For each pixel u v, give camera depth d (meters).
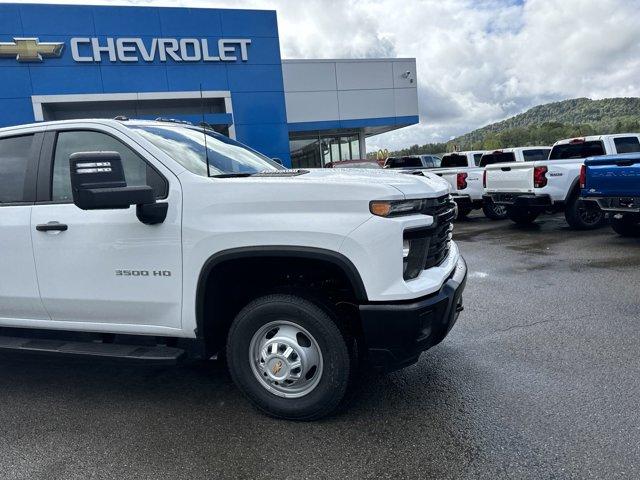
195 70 17.44
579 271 6.26
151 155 2.94
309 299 2.77
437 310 2.74
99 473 2.49
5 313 3.43
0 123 15.64
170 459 2.59
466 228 11.19
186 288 2.86
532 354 3.72
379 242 2.56
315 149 24.98
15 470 2.54
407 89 23.00
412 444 2.63
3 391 3.52
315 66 21.64
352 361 2.82
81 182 2.46
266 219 2.69
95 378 3.70
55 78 15.95
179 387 3.48
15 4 15.40
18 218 3.20
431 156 17.31
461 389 3.21
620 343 3.84
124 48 16.52
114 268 2.98
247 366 2.95
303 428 2.85
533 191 9.61
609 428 2.66
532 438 2.61
